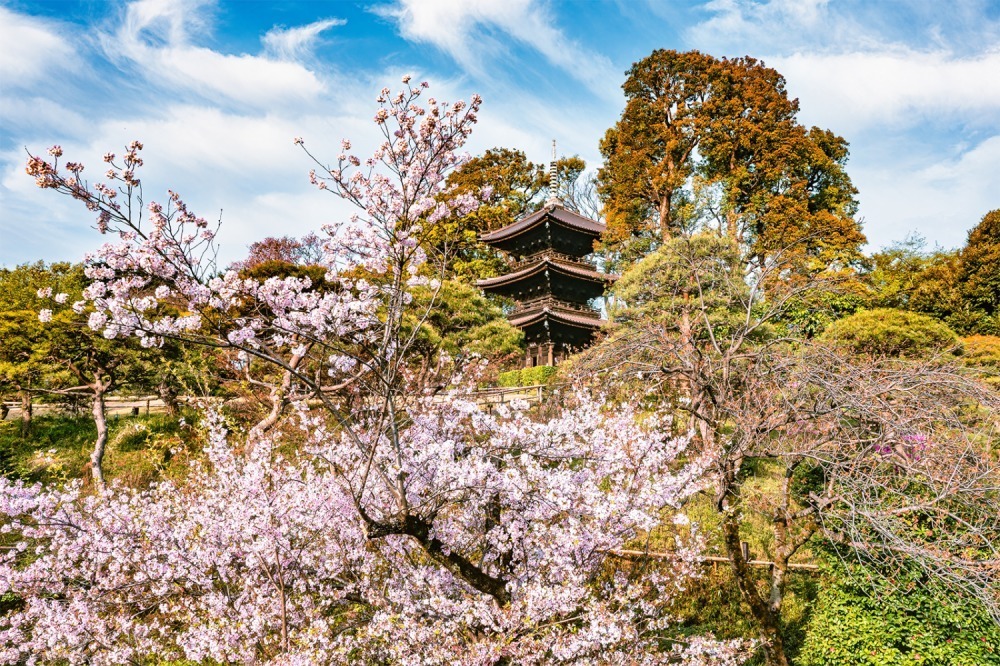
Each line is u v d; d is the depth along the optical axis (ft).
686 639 23.36
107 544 22.29
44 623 21.77
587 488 20.66
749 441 21.52
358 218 18.92
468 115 17.46
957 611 22.20
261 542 20.08
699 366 23.45
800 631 28.86
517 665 18.01
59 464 40.37
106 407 66.69
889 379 21.13
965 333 74.38
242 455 28.94
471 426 23.70
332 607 23.39
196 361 50.44
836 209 108.47
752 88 109.70
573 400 26.03
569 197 134.72
